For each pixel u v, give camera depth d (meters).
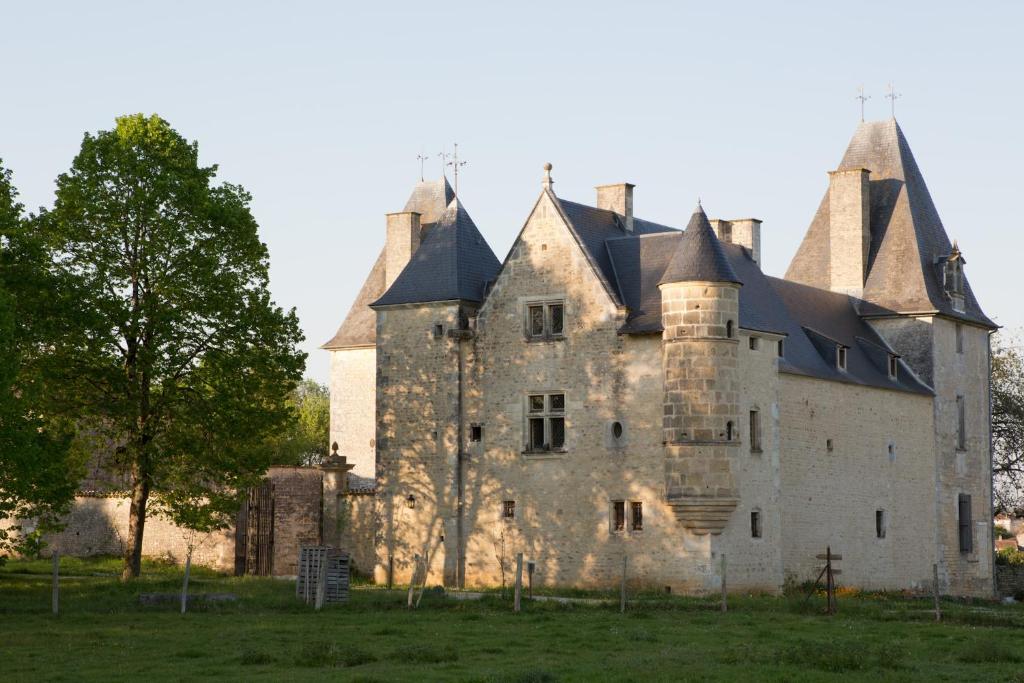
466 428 48.69
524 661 26.61
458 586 47.91
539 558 46.88
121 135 44.56
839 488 50.66
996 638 31.56
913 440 55.28
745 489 45.38
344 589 39.47
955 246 59.31
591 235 48.78
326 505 51.09
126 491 54.53
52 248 43.41
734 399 44.62
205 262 44.22
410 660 26.70
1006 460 72.38
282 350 45.72
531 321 47.97
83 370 43.75
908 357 57.22
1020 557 68.38
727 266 44.97
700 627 33.16
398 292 50.28
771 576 46.25
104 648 28.27
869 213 59.94
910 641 30.91
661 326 45.16
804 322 53.16
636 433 45.53
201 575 50.09
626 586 45.12
